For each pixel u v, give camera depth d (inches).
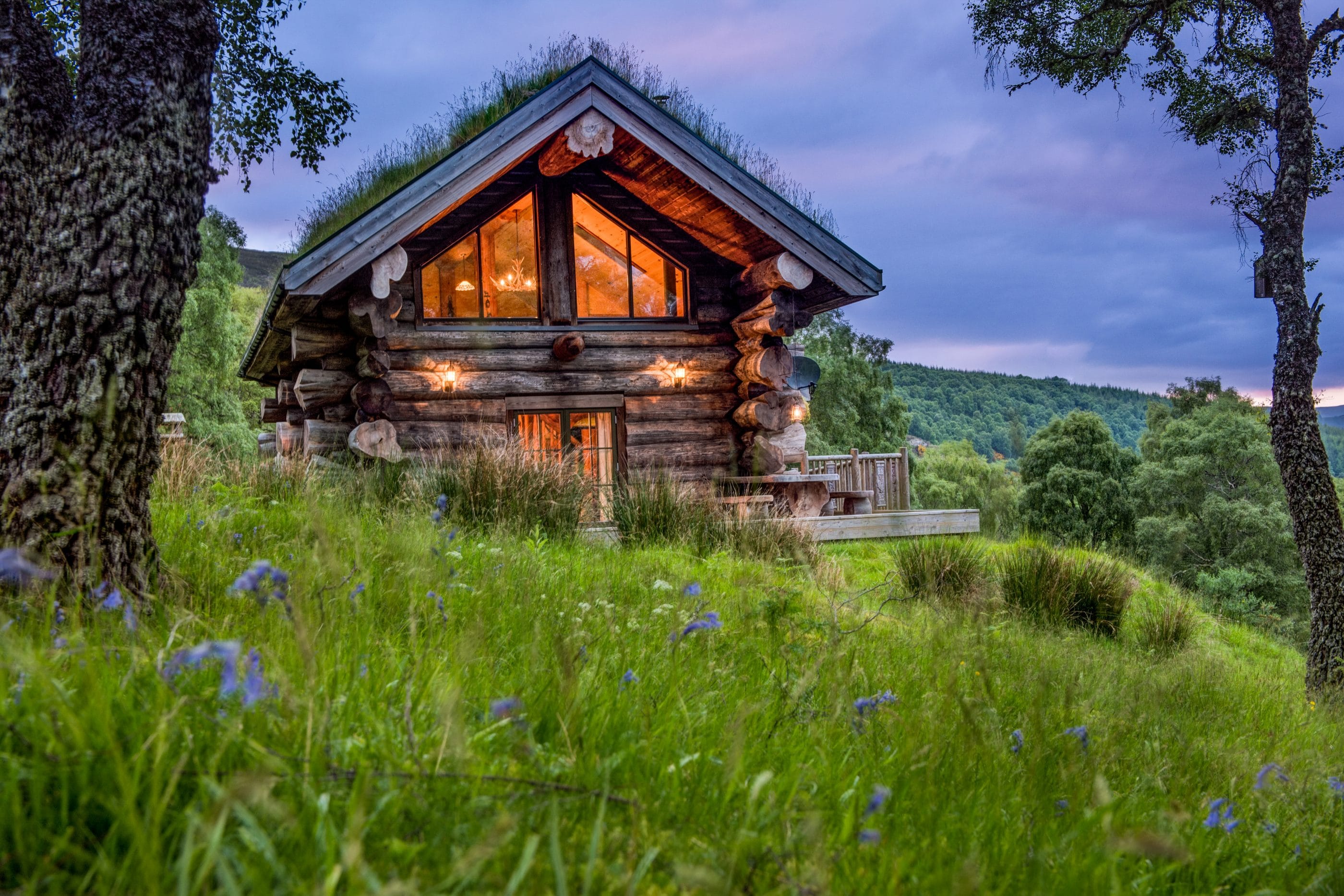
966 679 135.7
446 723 54.2
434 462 393.1
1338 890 75.6
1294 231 321.1
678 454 484.7
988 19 449.1
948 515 511.2
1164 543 1395.2
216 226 1211.2
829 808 63.1
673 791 60.3
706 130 495.5
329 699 61.6
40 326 116.3
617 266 488.1
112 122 123.4
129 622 72.2
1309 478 312.0
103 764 47.1
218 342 1192.8
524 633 115.6
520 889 42.9
